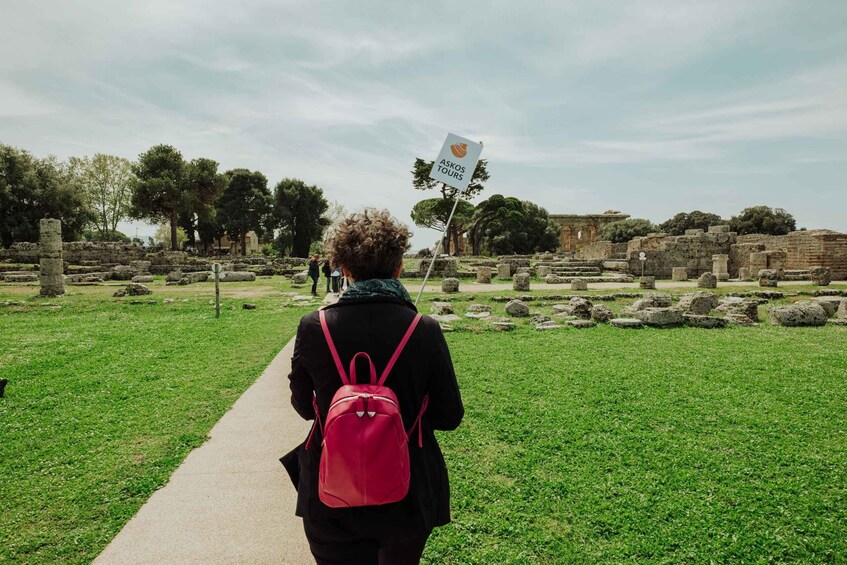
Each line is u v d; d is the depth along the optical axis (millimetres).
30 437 4957
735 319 12875
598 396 6414
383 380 1662
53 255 20203
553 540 3236
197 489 3859
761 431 5199
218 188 60375
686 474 4191
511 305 14430
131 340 10352
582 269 33312
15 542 3133
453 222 60719
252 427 5234
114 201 65250
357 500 1457
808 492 3877
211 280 29922
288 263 46844
